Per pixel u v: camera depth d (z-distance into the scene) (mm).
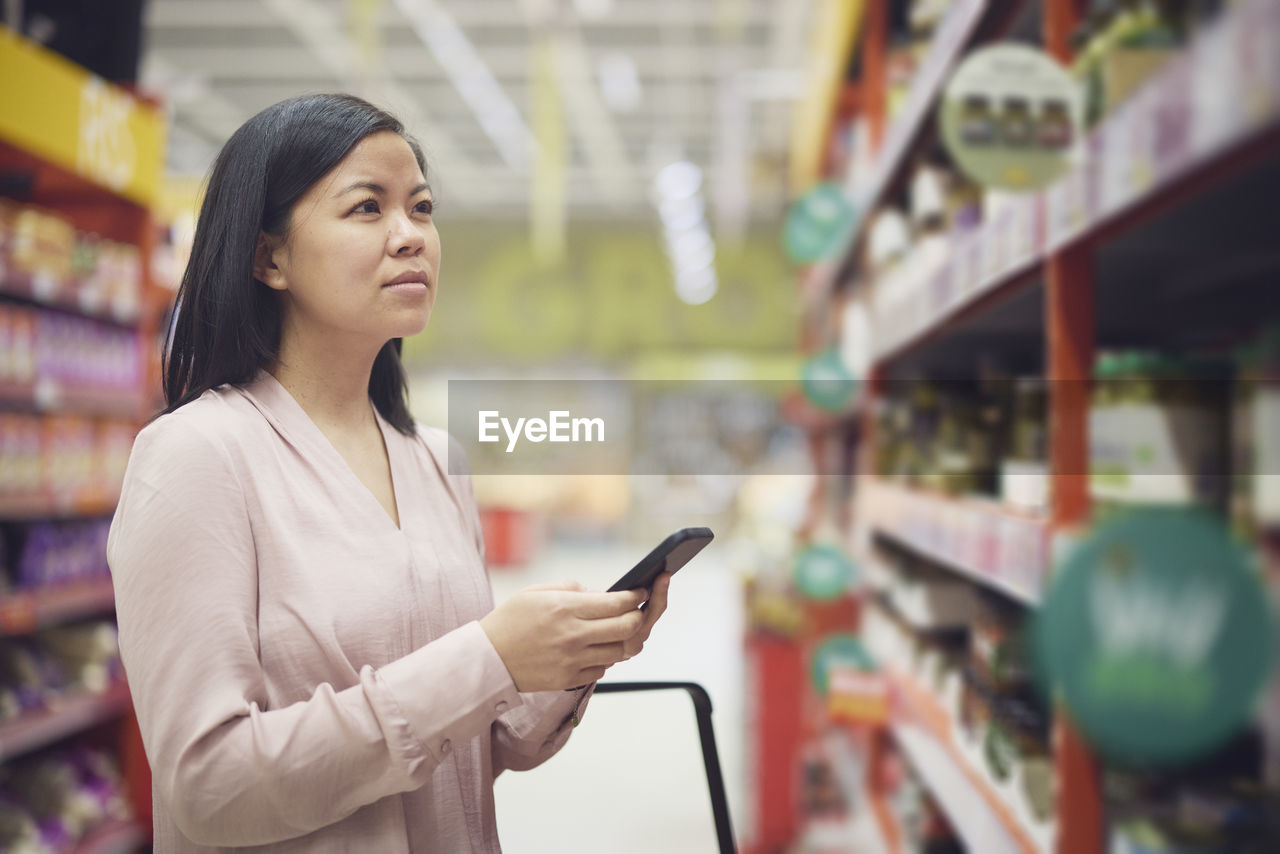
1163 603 1101
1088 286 1353
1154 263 1531
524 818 4340
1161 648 1099
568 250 19562
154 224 3783
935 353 2980
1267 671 1056
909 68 3062
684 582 12539
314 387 1221
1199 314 1732
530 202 18766
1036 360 2732
